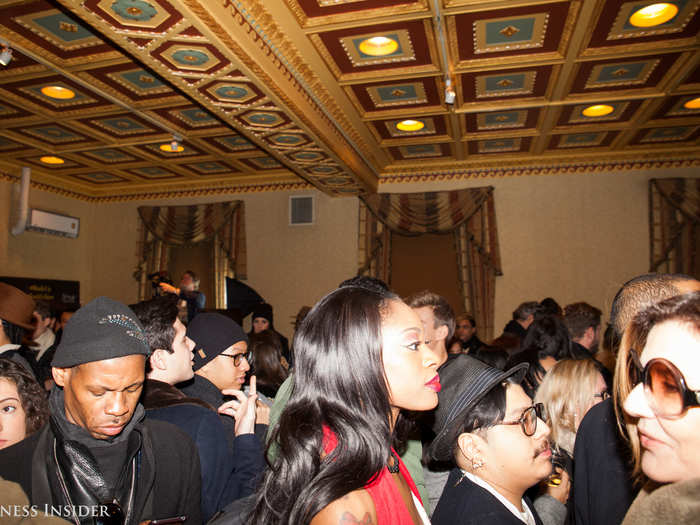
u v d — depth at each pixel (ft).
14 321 7.90
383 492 3.35
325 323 3.55
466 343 20.74
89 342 4.25
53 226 30.14
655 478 2.83
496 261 26.86
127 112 21.18
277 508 3.25
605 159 26.27
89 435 4.42
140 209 32.55
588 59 16.57
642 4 13.79
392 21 14.32
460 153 26.25
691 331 2.76
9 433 5.00
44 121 22.07
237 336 7.87
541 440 4.75
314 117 18.75
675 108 20.61
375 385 3.38
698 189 24.64
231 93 16.03
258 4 12.77
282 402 5.29
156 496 4.72
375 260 28.63
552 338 9.07
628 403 2.97
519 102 20.13
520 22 14.62
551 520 5.78
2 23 14.60
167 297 6.89
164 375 6.56
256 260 30.68
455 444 4.81
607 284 25.70
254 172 30.30
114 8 11.55
